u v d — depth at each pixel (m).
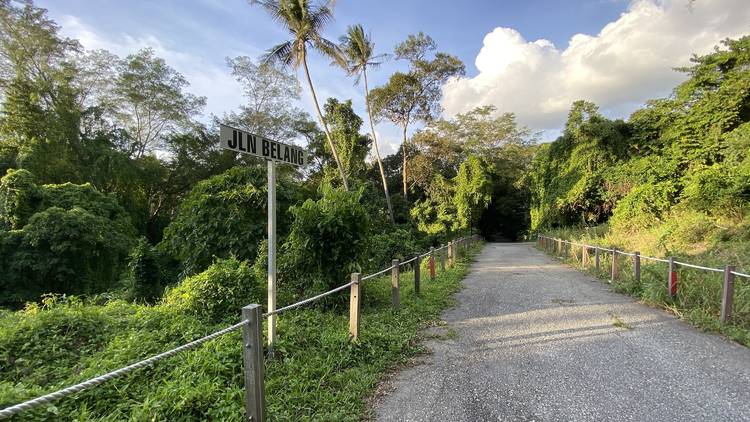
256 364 2.72
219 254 9.30
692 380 3.71
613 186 20.84
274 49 19.67
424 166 34.38
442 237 26.91
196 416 2.89
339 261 6.77
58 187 20.61
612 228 18.03
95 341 4.56
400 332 5.28
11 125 25.30
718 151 15.46
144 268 12.27
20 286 15.96
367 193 26.69
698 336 5.05
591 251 13.80
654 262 8.88
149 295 11.97
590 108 26.22
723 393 3.43
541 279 10.20
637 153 20.98
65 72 28.97
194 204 9.98
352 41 26.11
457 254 15.99
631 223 17.03
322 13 19.11
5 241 15.92
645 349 4.57
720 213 11.92
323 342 4.55
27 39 26.86
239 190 9.88
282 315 5.56
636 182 18.94
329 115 29.53
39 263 15.98
